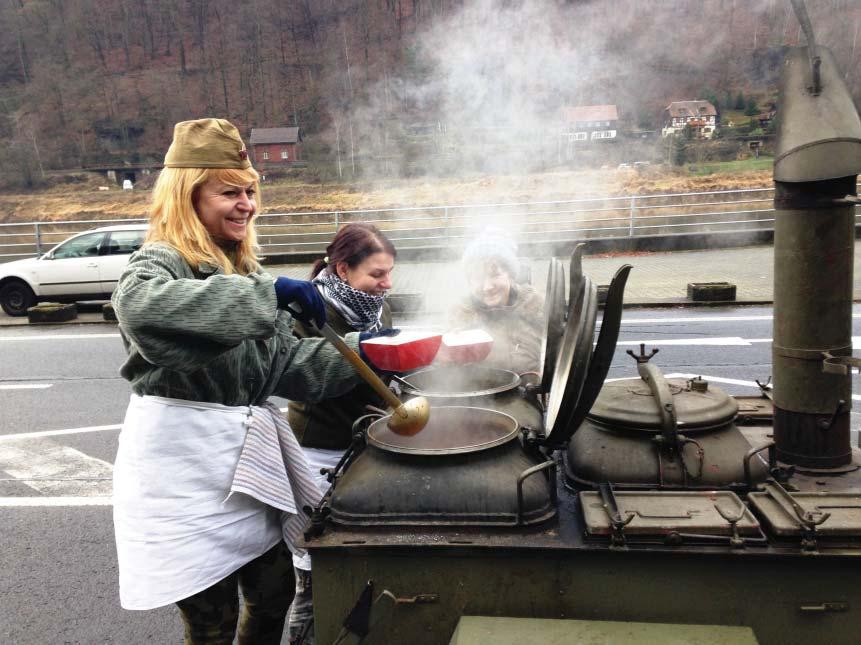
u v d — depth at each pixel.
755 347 7.11
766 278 11.09
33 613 2.97
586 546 1.43
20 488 4.29
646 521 1.45
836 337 1.75
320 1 59.66
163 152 55.62
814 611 1.42
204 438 1.65
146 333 1.47
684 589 1.44
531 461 1.65
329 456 2.32
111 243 11.52
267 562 1.88
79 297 11.42
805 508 1.47
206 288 1.46
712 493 1.57
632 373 6.32
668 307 9.40
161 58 64.19
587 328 1.54
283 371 1.89
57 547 3.52
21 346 8.77
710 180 27.69
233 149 1.66
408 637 1.52
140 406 1.65
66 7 68.19
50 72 64.25
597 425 1.80
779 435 1.85
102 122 57.34
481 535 1.50
